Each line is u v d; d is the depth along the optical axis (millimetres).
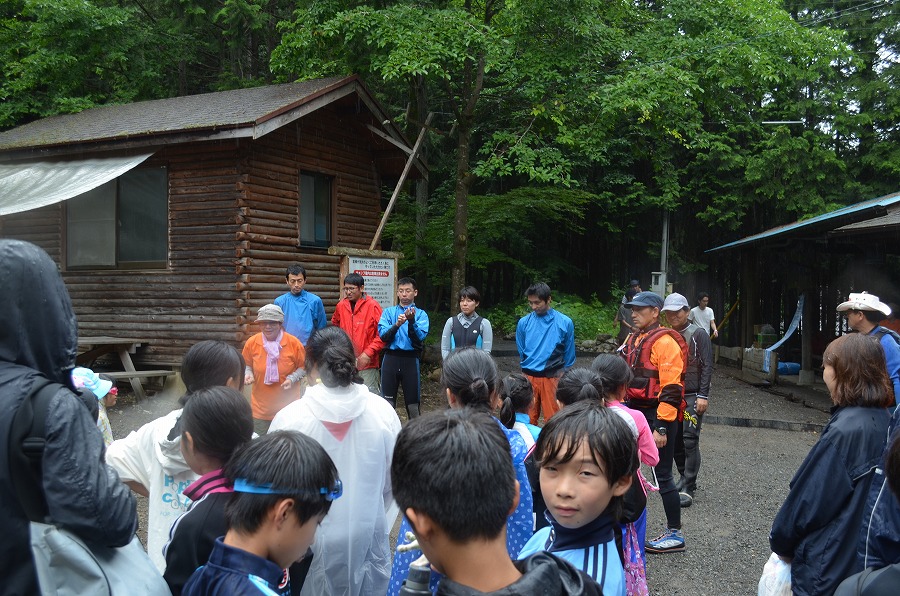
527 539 2766
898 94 20750
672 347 4910
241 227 9703
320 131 11031
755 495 6500
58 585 1643
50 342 1812
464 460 1354
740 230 24672
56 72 16047
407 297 7688
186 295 10094
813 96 22703
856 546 2496
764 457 8008
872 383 2611
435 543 1374
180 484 2686
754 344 15578
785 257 16062
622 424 2072
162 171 10297
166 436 2688
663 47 12977
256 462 1861
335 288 11281
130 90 17594
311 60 12789
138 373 9711
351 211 11703
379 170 12586
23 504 1645
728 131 22625
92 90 18297
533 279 22438
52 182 9414
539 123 13703
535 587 1275
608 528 2100
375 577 3105
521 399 3486
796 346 16812
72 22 15938
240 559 1819
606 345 17750
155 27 18297
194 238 10031
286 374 5867
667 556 4988
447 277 17469
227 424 2236
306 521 1888
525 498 2793
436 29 11250
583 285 26688
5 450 1633
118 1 19172
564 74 12797
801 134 21938
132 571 1751
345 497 2971
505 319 20812
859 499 2500
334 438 2982
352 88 10523
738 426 9930
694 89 12219
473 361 2980
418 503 1361
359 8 11391
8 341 1752
